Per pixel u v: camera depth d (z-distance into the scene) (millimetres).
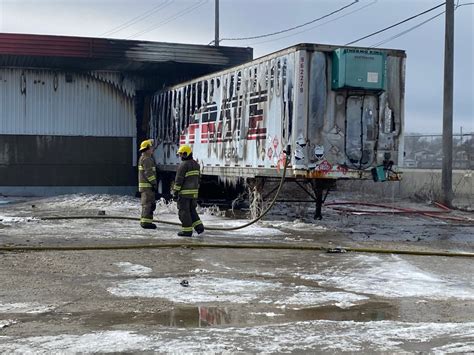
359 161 14945
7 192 27297
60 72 27922
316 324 6672
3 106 27250
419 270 10016
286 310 7336
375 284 8852
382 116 15133
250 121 16797
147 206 14461
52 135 27828
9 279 8711
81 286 8352
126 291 8094
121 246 11523
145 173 14453
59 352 5582
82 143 28203
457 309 7535
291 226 15648
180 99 22906
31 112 27578
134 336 6090
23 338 6020
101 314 6988
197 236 13414
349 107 14891
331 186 17219
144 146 14531
